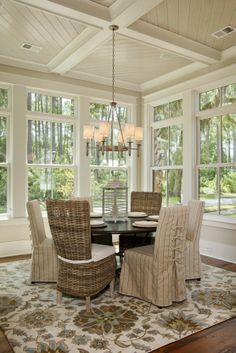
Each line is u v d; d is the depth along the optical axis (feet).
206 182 15.55
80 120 17.20
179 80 16.80
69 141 17.20
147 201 14.08
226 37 12.69
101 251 9.21
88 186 17.39
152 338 7.22
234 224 13.83
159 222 8.91
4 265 13.21
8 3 10.00
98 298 9.62
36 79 15.79
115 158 18.81
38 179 16.19
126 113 19.39
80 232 8.55
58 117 16.66
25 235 15.49
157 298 8.87
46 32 12.07
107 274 9.36
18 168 15.33
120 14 10.21
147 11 10.02
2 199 15.25
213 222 14.83
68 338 7.20
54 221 8.97
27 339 7.15
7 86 15.34
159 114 18.67
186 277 11.07
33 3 9.58
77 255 8.70
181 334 7.41
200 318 8.23
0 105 15.16
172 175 17.54
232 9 10.46
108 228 9.66
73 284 8.83
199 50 13.44
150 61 15.21
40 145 16.26
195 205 11.64
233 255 13.88
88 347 6.82
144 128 19.21
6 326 7.77
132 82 18.66
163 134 18.30
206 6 10.27
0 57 14.57
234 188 14.12
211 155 15.33
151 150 19.12
